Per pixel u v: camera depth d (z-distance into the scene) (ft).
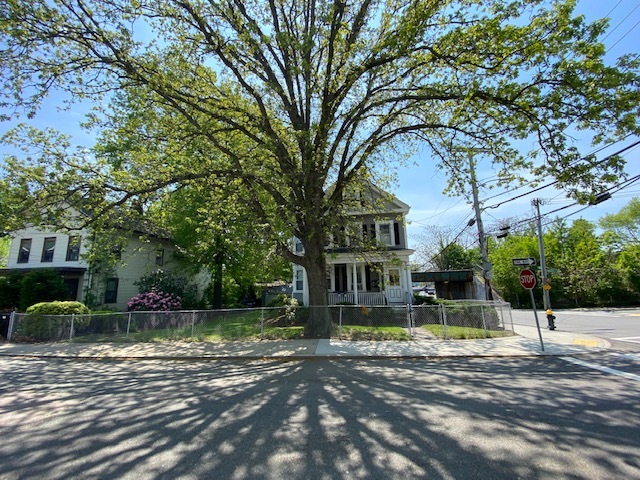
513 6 25.82
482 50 26.94
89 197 35.50
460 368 26.43
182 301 68.49
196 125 35.27
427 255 169.68
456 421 14.79
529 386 20.67
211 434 13.76
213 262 71.77
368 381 22.52
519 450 11.91
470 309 47.42
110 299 70.49
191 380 23.98
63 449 12.53
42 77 31.01
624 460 11.10
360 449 12.14
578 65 24.64
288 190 43.37
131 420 15.61
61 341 43.01
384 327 48.03
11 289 58.23
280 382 22.77
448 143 39.83
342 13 33.91
